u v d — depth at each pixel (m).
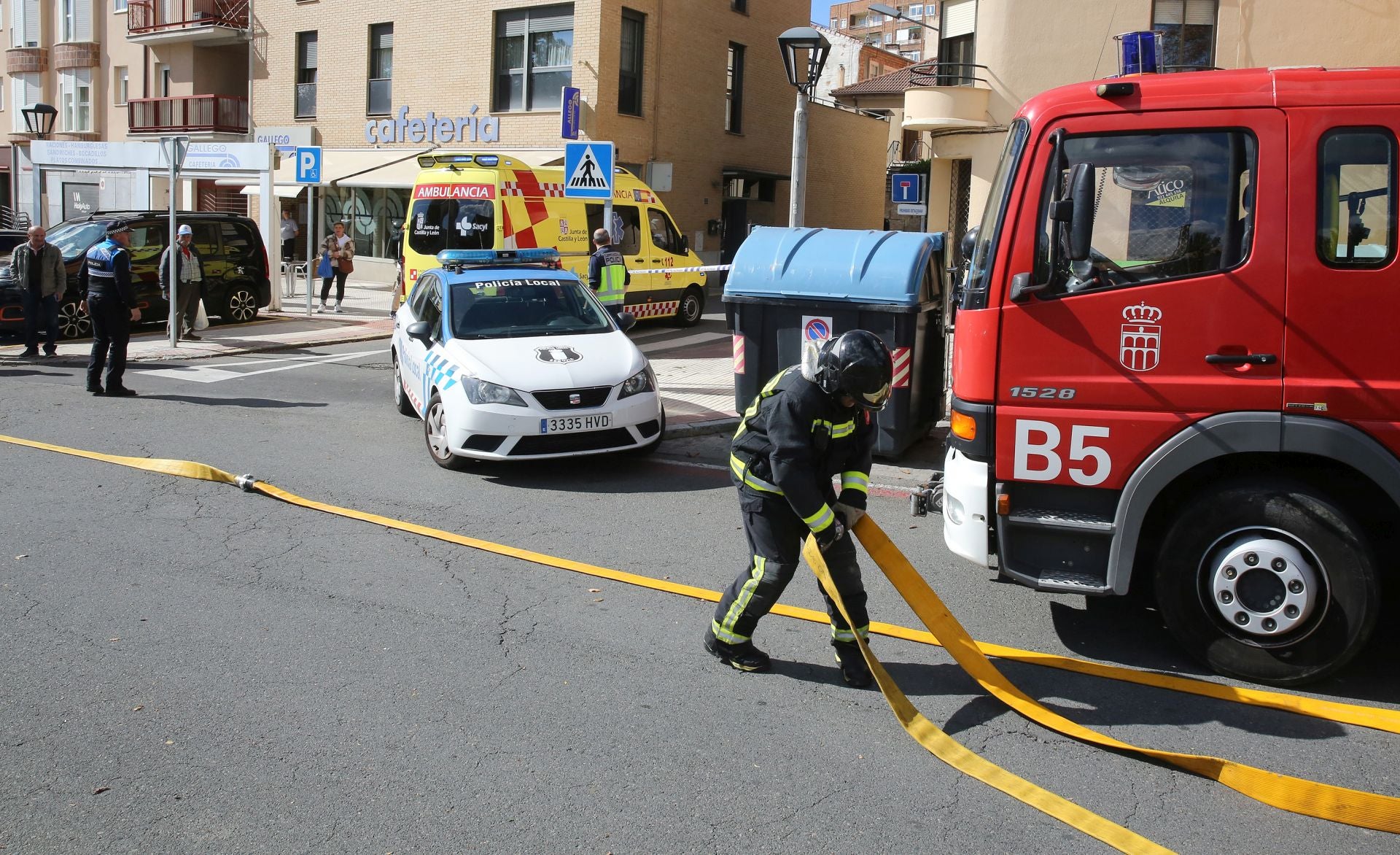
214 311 18.11
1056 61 19.20
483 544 6.70
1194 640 4.85
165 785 3.80
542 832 3.54
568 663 4.94
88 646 5.02
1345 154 4.51
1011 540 5.03
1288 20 17.89
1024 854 3.46
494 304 9.42
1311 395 4.55
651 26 25.30
